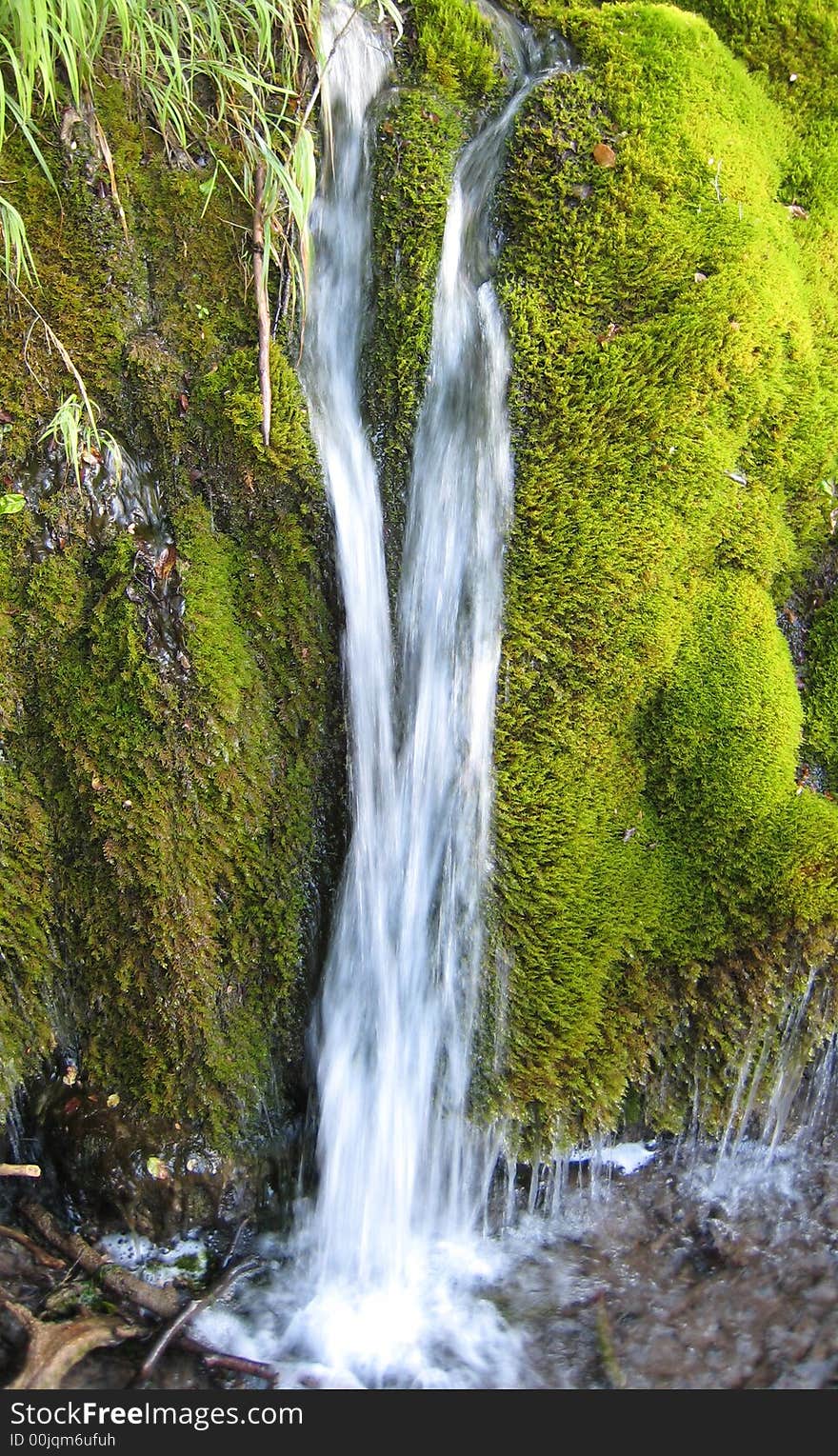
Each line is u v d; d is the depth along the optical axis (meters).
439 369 2.92
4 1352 2.65
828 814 2.98
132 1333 2.74
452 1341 2.84
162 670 2.93
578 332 2.83
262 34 2.62
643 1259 3.03
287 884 3.10
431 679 2.99
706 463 2.94
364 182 2.95
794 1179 3.15
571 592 2.89
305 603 3.01
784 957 2.95
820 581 3.28
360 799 3.08
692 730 2.99
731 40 3.22
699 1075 3.09
